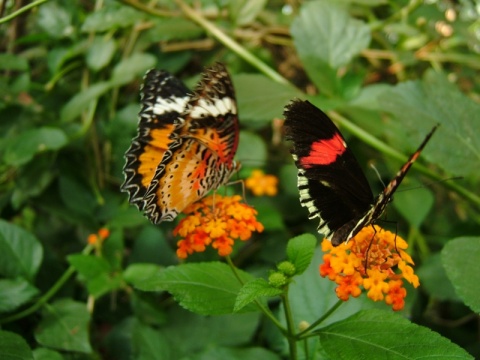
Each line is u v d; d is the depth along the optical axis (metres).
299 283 0.34
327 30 0.40
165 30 0.42
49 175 0.40
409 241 0.40
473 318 0.39
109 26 0.41
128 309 0.39
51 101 0.42
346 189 0.30
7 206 0.41
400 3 0.45
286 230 0.40
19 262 0.35
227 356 0.33
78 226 0.41
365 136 0.40
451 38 0.46
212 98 0.32
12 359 0.30
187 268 0.31
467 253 0.33
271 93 0.38
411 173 0.41
